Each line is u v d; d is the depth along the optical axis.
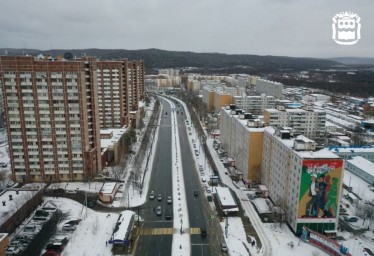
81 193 185.00
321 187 141.00
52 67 183.00
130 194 185.88
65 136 193.88
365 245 138.75
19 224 149.88
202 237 143.12
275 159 170.62
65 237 140.75
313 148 149.38
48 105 188.38
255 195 184.75
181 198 182.00
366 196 185.25
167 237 142.75
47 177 198.88
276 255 130.75
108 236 143.00
